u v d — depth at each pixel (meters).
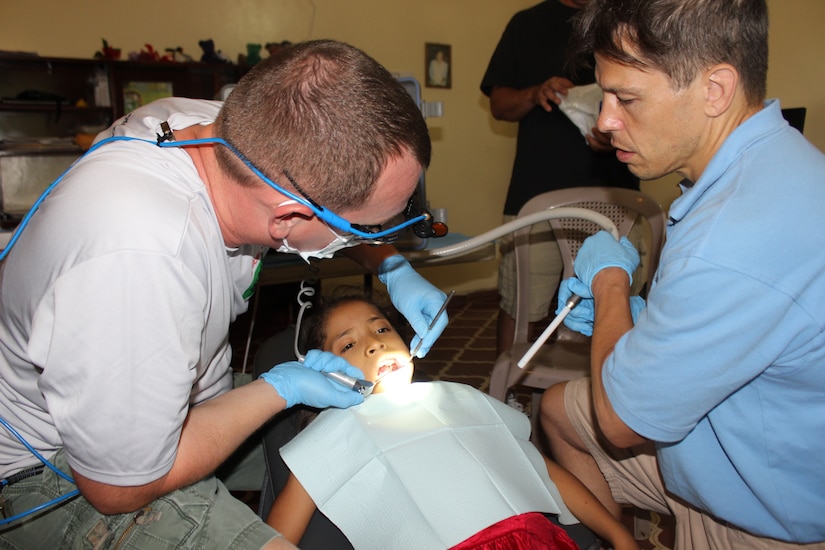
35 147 3.56
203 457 1.00
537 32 2.77
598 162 2.64
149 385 0.87
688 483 1.14
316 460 1.24
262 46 4.24
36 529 1.05
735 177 0.94
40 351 0.85
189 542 1.00
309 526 1.24
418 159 0.95
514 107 2.76
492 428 1.34
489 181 5.07
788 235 0.87
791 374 0.94
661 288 0.96
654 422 1.00
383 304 1.76
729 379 0.93
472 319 4.66
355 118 0.88
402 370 1.45
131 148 1.00
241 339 4.06
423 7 4.62
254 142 0.91
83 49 3.80
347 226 0.96
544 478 1.28
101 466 0.88
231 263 1.16
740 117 0.97
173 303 0.88
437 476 1.18
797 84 3.79
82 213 0.86
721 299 0.89
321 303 1.69
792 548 1.09
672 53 0.90
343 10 4.39
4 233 1.33
